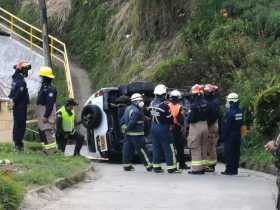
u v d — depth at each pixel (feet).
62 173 53.01
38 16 163.32
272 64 94.48
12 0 173.78
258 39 103.14
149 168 69.26
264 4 110.63
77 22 158.92
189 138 66.59
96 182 57.06
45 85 66.69
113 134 80.33
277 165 29.04
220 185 56.08
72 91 125.49
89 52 148.25
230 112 66.39
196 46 105.40
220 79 96.99
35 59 134.41
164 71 104.83
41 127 66.54
